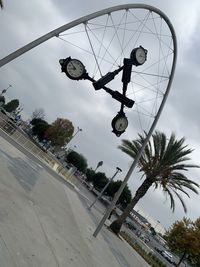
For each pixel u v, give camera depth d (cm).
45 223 1103
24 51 986
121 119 1241
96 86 1114
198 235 4062
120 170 2883
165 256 5772
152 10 1250
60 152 9406
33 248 803
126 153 2947
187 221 4309
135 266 1902
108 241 1989
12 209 969
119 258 1689
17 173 1584
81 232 1464
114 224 2794
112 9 1102
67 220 1460
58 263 832
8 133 3234
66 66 1037
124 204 7775
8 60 970
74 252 1046
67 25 1035
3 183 1184
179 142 2847
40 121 9925
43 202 1427
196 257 4112
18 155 2253
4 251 671
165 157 2870
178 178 2922
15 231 817
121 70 1165
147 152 2894
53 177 2862
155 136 2886
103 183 8112
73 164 8856
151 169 2908
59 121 9194
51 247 914
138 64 1181
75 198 2722
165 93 1670
